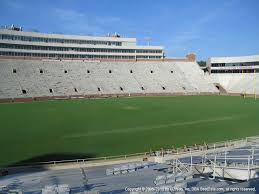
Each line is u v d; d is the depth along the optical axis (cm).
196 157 3309
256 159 2655
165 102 9250
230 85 12756
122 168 2803
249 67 12762
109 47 14588
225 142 4788
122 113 7288
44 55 13275
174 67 13000
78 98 9762
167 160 3672
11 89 9288
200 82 12444
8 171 3531
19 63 10612
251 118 6925
